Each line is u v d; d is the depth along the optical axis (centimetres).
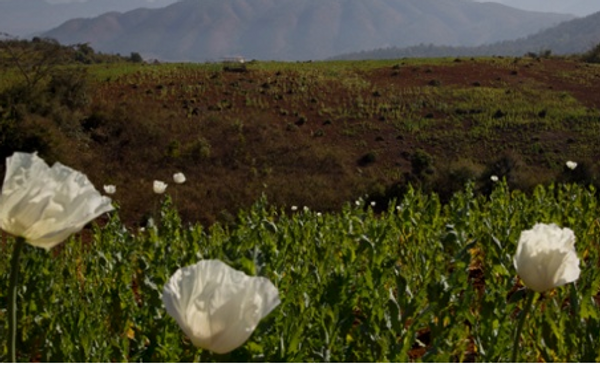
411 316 346
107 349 320
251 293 148
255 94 6225
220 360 258
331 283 348
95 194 166
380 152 5069
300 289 385
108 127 4312
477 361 332
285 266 482
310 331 316
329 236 651
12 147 2895
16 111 3069
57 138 3055
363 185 4109
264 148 4769
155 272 438
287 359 269
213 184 3903
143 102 5641
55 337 332
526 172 3069
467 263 451
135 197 3100
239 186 3912
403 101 6262
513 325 344
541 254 213
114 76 6512
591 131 5538
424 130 5569
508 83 7088
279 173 4400
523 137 5434
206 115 5338
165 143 4391
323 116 5769
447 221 769
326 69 7588
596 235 693
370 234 605
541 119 5772
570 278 213
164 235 687
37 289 418
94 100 5428
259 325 274
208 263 153
